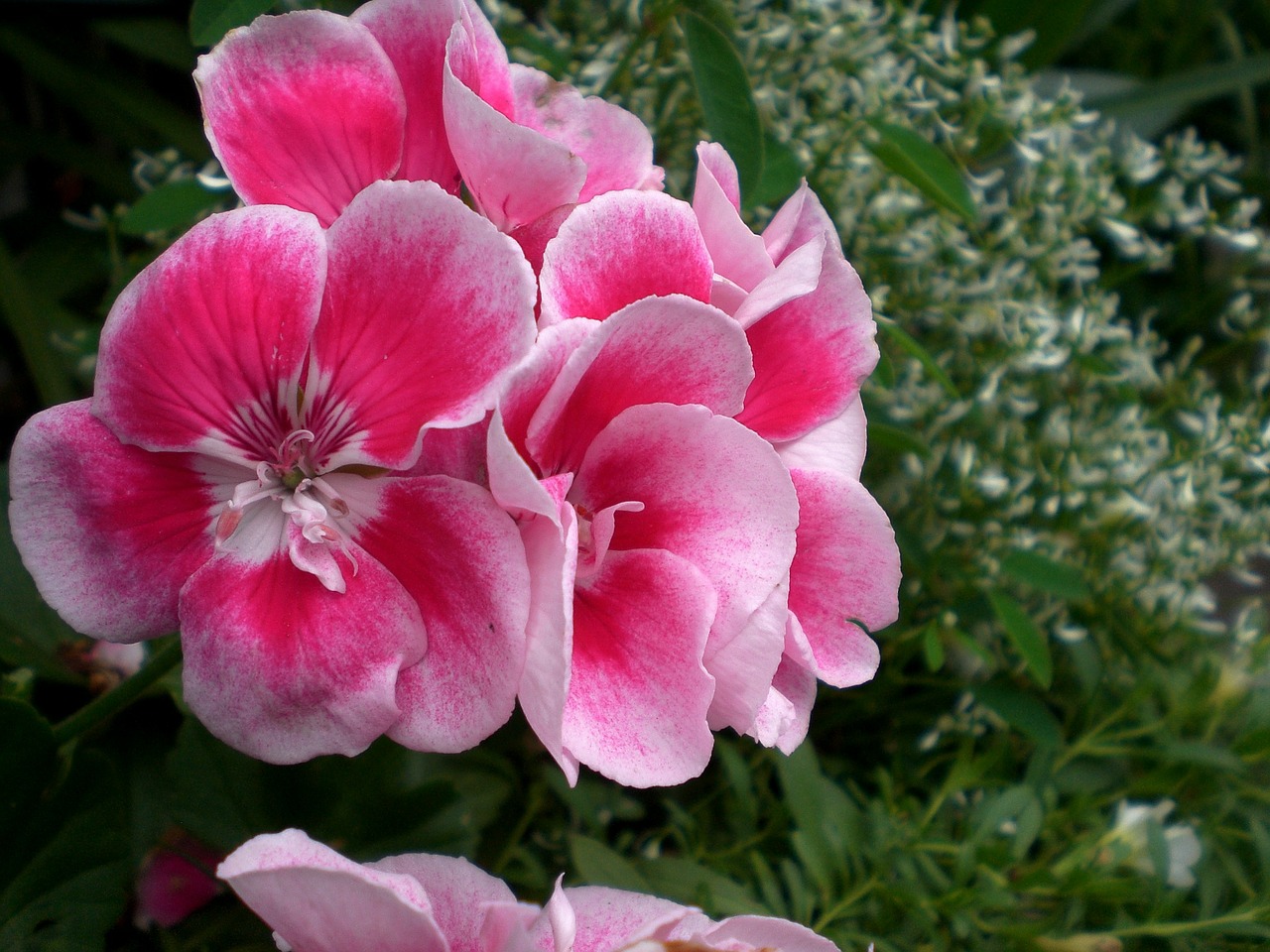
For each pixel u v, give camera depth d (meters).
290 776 0.25
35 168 0.41
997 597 0.28
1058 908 0.27
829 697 0.32
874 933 0.27
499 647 0.19
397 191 0.19
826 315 0.22
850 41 0.29
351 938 0.19
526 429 0.20
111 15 0.35
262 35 0.21
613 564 0.20
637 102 0.29
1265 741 0.28
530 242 0.21
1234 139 0.53
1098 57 0.54
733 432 0.20
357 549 0.20
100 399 0.19
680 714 0.20
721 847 0.28
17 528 0.19
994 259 0.32
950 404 0.31
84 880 0.23
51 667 0.26
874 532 0.22
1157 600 0.32
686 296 0.20
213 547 0.20
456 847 0.25
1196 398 0.34
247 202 0.21
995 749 0.28
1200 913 0.27
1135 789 0.29
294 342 0.20
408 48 0.21
